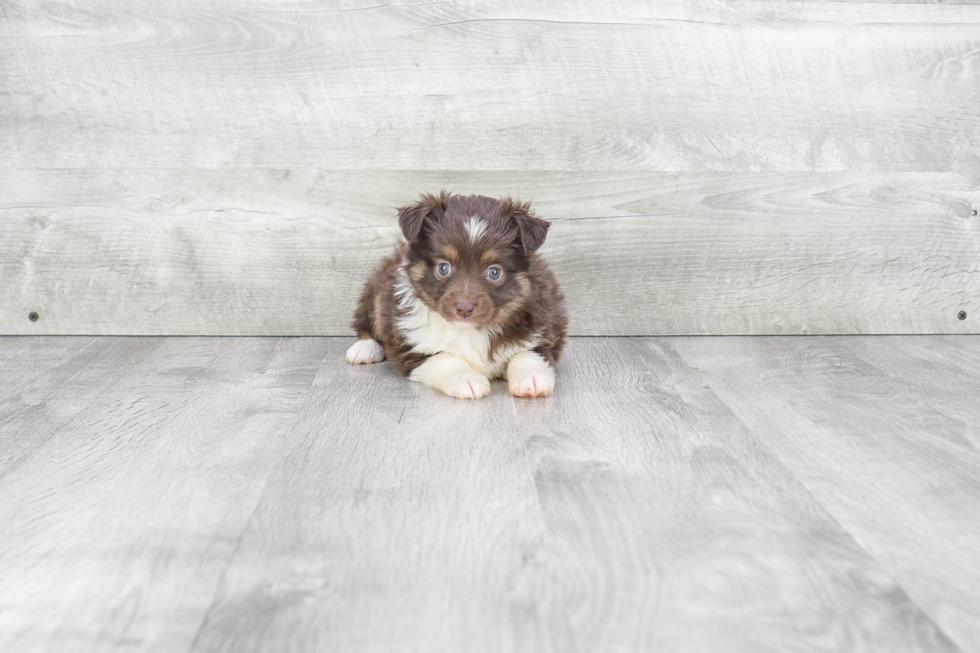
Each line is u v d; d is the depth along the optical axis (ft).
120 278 3.65
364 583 2.04
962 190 3.67
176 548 2.15
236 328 3.70
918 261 3.71
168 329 3.69
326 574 2.06
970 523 2.25
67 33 3.48
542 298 3.16
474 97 3.55
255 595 2.01
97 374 3.20
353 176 3.58
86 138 3.56
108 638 1.90
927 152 3.65
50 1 3.45
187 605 1.98
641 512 2.28
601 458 2.55
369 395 3.02
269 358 3.41
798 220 3.67
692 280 3.69
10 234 3.60
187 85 3.53
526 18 3.50
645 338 3.69
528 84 3.54
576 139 3.58
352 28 3.49
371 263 3.65
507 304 3.07
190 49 3.51
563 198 3.61
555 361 3.26
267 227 3.61
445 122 3.56
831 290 3.71
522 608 1.97
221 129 3.56
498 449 2.60
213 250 3.63
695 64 3.56
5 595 2.01
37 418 2.81
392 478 2.44
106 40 3.49
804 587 2.03
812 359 3.41
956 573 2.08
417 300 3.14
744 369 3.28
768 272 3.71
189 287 3.66
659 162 3.61
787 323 3.72
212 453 2.57
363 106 3.55
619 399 2.98
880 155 3.65
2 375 3.18
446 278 3.04
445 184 3.60
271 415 2.84
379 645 1.89
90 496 2.35
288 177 3.58
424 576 2.06
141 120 3.55
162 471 2.47
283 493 2.36
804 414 2.85
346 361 3.38
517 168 3.59
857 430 2.73
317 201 3.60
